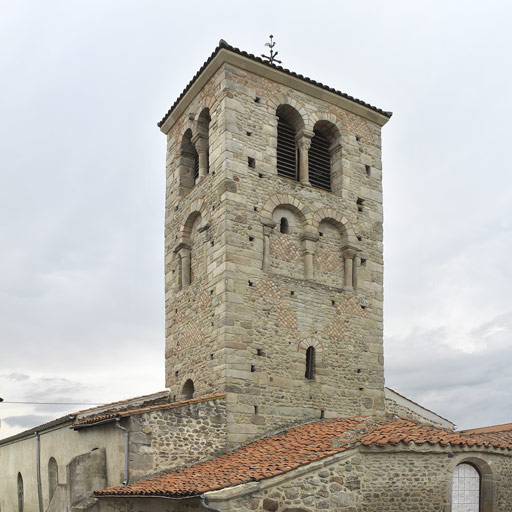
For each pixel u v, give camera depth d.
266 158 22.53
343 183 24.20
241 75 22.80
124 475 17.78
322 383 21.48
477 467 16.83
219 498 13.84
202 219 22.80
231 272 20.59
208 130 24.11
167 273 25.03
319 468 15.09
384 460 15.76
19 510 28.41
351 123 25.23
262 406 20.02
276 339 20.91
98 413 22.17
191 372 21.86
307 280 22.25
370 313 23.52
